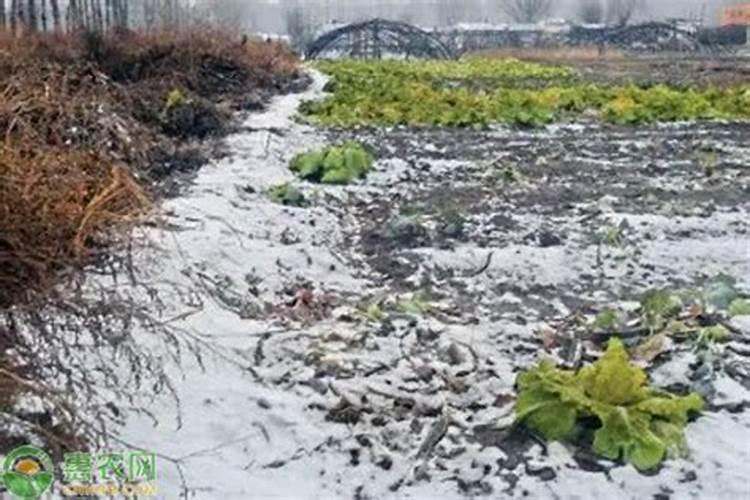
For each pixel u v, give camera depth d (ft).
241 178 25.45
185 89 40.93
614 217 21.94
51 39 46.88
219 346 13.51
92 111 14.17
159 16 82.79
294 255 18.33
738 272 18.40
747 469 10.69
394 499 10.42
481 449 11.26
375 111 40.75
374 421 11.93
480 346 14.21
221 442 11.31
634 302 16.58
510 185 26.37
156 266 14.01
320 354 13.65
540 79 66.95
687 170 28.76
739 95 46.29
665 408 11.44
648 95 45.78
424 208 23.40
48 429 10.10
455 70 74.64
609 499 10.28
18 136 11.62
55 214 10.02
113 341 10.60
